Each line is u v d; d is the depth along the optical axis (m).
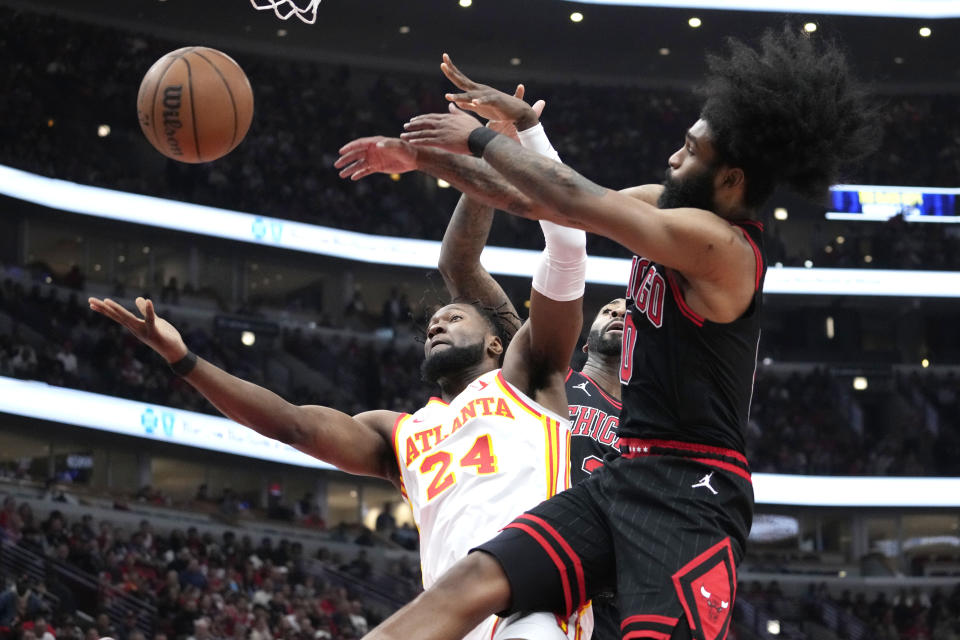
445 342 3.62
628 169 29.12
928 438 26.28
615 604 3.63
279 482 23.92
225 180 24.89
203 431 21.88
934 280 27.14
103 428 20.64
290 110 27.69
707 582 2.58
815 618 22.64
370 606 20.08
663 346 2.72
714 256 2.54
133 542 18.38
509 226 26.67
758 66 2.72
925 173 29.11
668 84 31.08
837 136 2.73
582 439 4.18
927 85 31.20
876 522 26.14
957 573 24.94
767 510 26.14
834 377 27.48
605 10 27.98
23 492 19.38
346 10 28.02
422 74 30.16
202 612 16.03
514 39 29.61
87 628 15.41
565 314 3.38
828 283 27.03
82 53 25.83
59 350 21.22
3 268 22.03
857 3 27.84
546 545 2.72
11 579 15.65
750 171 2.73
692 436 2.71
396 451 3.45
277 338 24.98
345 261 26.06
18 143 23.19
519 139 3.12
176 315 23.95
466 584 2.65
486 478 3.22
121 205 23.28
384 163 2.84
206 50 3.56
